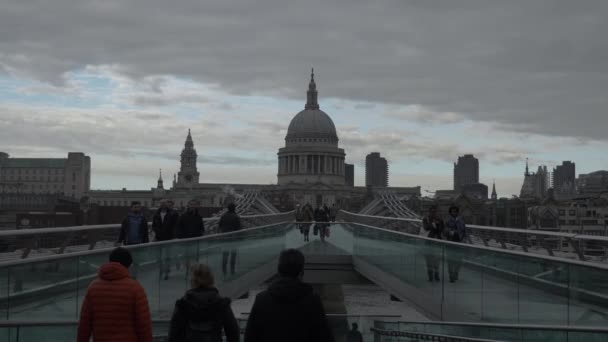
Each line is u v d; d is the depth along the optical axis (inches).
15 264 518.9
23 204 7859.3
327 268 1526.8
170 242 788.6
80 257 611.8
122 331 427.2
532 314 617.9
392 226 1745.8
